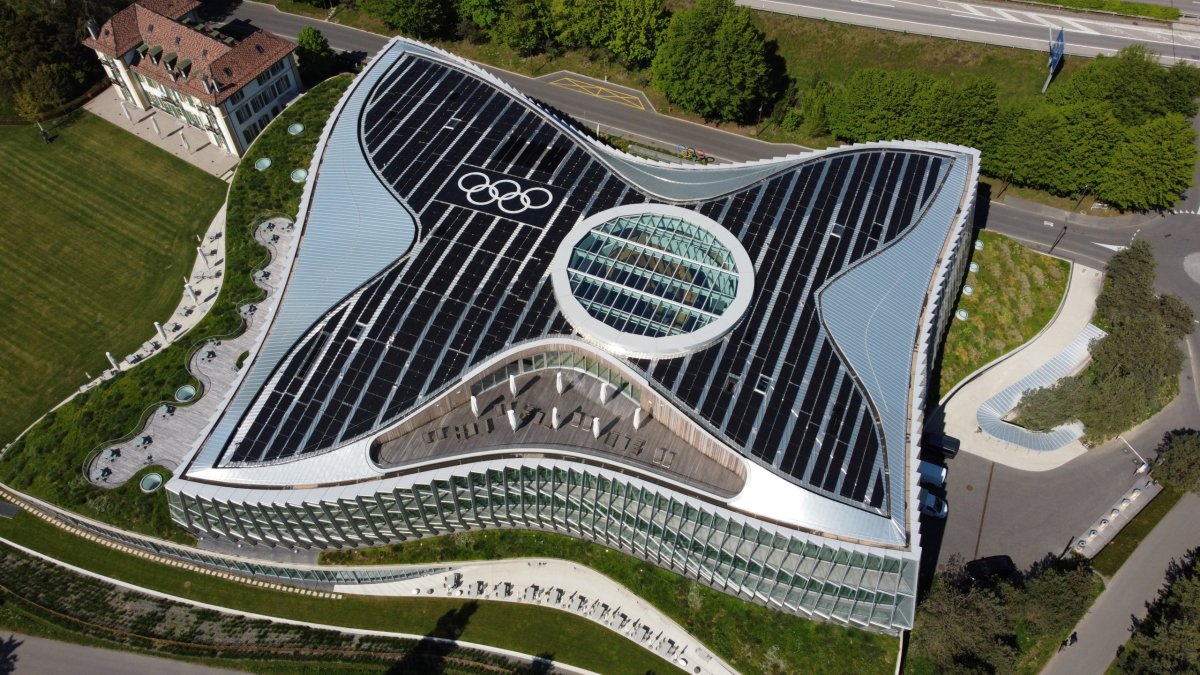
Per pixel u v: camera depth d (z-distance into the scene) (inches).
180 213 4628.4
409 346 3149.6
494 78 4288.9
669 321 3147.1
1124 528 3499.0
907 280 3380.9
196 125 5024.6
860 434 2910.9
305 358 3152.1
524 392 3211.1
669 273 3331.7
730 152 5059.1
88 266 4370.1
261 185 4510.3
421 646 3134.8
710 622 3144.7
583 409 3159.5
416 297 3280.0
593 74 5551.2
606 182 3764.8
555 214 3590.1
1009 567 3366.1
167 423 3599.9
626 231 3508.9
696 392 2987.2
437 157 3868.1
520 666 3080.7
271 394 3075.8
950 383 3919.8
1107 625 3225.9
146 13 4950.8
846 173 3752.5
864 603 2837.1
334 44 5772.6
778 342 3112.7
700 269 3346.5
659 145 5083.7
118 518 3299.7
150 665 3061.0
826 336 3144.7
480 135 3983.8
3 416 3791.8
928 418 3826.3
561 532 3378.4
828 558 2731.3
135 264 4384.8
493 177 3769.7
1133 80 4749.0
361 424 2992.1
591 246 3444.9
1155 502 3577.8
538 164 3841.0
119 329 4114.2
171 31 4864.7
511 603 3233.3
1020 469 3681.1
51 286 4281.5
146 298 4242.1
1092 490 3614.7
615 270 3344.0
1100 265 4471.0
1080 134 4478.3
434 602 3245.6
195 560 3309.5
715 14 4916.3
